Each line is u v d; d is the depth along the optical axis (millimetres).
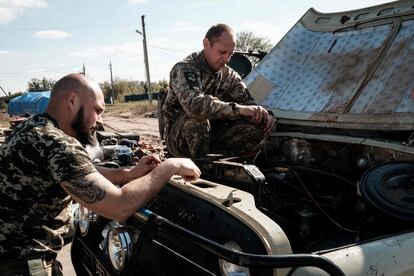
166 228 1838
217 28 3195
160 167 2123
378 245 1757
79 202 1952
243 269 1654
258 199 2150
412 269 1739
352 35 3379
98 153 5098
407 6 3113
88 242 2770
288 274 1609
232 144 3281
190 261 1780
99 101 2213
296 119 3244
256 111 2992
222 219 1836
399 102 2697
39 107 23359
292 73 3627
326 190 2842
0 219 2076
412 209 1976
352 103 2959
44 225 2168
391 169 2217
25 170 2018
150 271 2223
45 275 2166
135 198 1969
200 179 2344
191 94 3012
